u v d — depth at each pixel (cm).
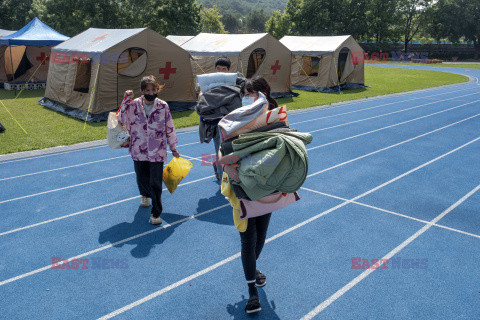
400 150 892
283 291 349
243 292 349
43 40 1680
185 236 456
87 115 1166
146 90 441
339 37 2175
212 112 518
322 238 454
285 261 401
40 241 441
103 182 645
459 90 2355
